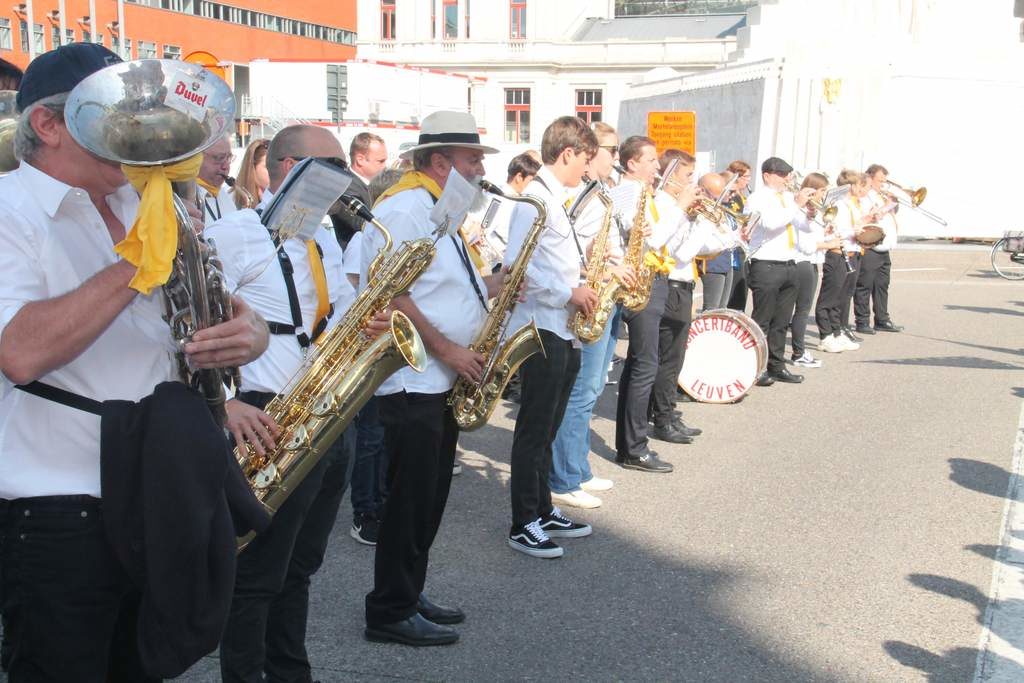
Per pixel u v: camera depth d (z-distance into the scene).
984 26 25.75
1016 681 3.70
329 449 3.21
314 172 3.12
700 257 7.98
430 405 3.79
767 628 4.14
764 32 28.00
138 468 2.12
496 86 50.53
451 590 4.50
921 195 11.84
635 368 6.28
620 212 5.80
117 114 1.87
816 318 10.91
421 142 3.83
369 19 51.09
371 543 5.07
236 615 3.05
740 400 8.41
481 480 6.14
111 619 2.24
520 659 3.86
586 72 50.06
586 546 5.05
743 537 5.19
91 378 2.16
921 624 4.18
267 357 3.25
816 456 6.71
